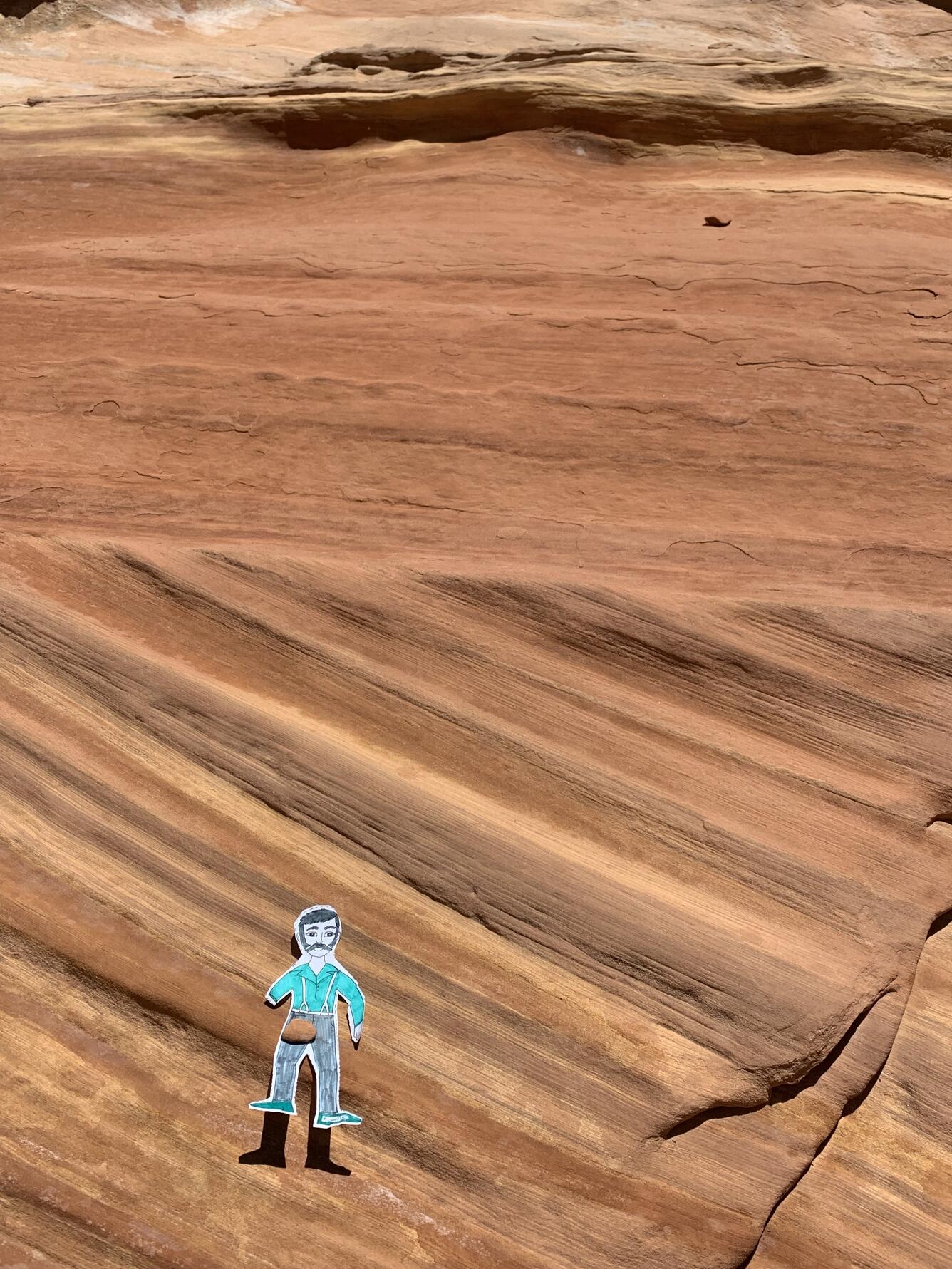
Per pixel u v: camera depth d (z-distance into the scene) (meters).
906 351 7.30
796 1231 5.09
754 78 9.80
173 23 14.93
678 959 5.16
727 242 8.35
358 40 14.79
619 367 7.23
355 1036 4.77
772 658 6.05
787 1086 5.12
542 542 6.44
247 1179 4.59
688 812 5.61
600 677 6.03
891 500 6.66
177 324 7.54
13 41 13.42
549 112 9.49
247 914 5.11
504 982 5.09
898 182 9.33
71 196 9.19
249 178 9.45
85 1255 4.41
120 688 5.59
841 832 5.70
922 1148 5.38
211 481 6.69
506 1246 4.60
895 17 17.22
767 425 6.95
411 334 7.43
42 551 6.18
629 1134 4.85
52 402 7.09
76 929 4.96
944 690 6.03
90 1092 4.68
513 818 5.52
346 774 5.45
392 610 6.02
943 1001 5.69
